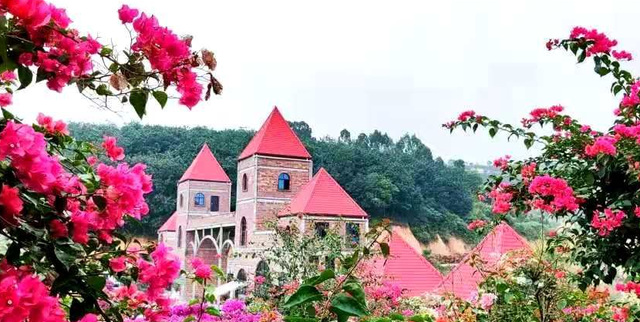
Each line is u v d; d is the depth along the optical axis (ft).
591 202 14.48
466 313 16.26
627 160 13.51
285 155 110.22
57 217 5.82
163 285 7.26
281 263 37.24
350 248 37.58
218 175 156.56
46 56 5.92
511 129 16.46
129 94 6.62
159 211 195.00
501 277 17.01
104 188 6.21
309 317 8.77
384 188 238.48
